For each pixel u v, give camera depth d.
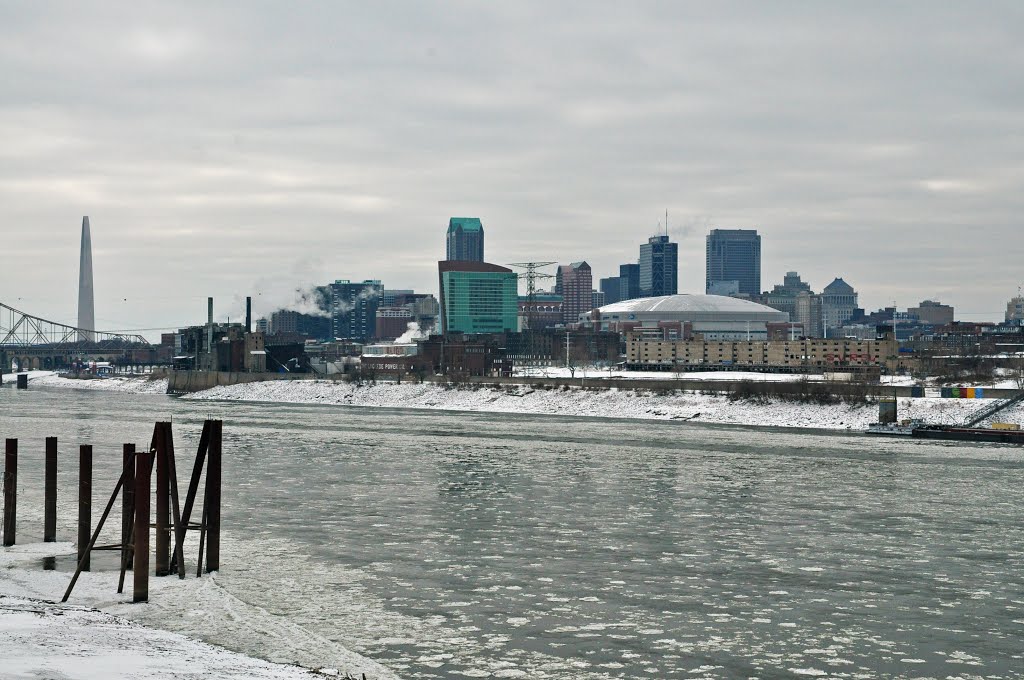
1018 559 78.69
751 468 130.88
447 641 58.69
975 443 168.88
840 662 56.19
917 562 77.56
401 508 98.62
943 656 57.22
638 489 111.56
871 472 127.19
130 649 50.56
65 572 70.44
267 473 123.31
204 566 73.31
